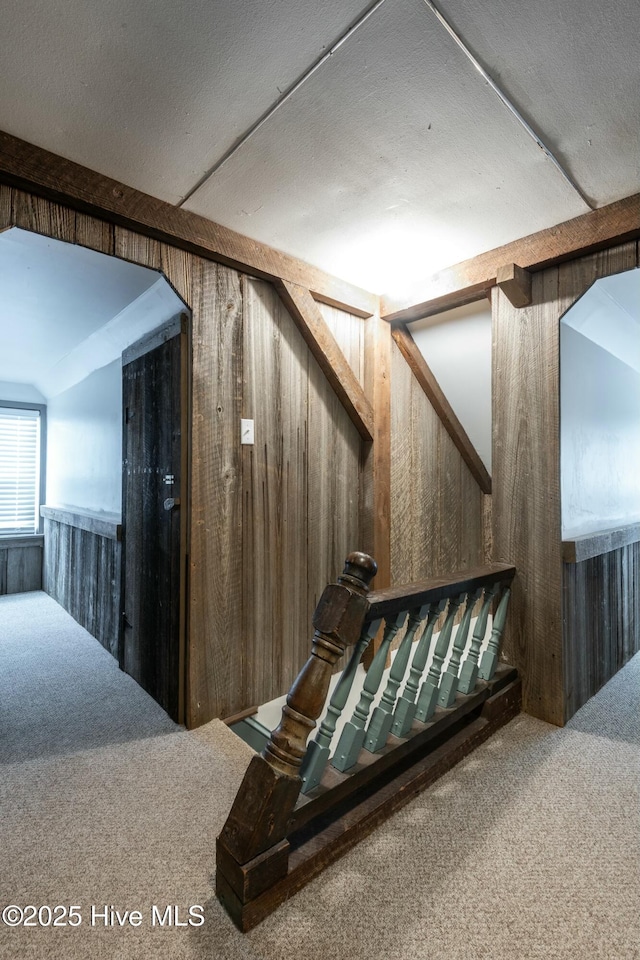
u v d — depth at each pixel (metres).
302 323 2.41
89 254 1.98
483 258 2.30
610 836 1.46
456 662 1.94
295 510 2.47
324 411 2.62
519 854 1.39
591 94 1.35
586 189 1.80
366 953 1.09
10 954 1.08
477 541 3.57
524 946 1.11
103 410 3.35
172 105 1.38
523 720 2.18
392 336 2.91
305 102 1.37
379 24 1.14
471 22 1.14
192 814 1.52
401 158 1.63
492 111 1.41
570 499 2.30
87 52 1.21
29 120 1.43
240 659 2.23
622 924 1.17
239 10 1.10
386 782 1.62
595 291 2.34
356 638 1.31
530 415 2.24
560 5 1.09
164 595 2.25
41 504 4.71
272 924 1.16
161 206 1.85
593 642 2.47
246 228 2.07
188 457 2.07
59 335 3.14
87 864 1.32
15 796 1.60
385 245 2.22
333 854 1.35
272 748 1.21
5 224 1.54
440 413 3.20
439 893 1.25
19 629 3.45
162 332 2.27
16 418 4.59
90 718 2.14
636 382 3.28
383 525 2.80
